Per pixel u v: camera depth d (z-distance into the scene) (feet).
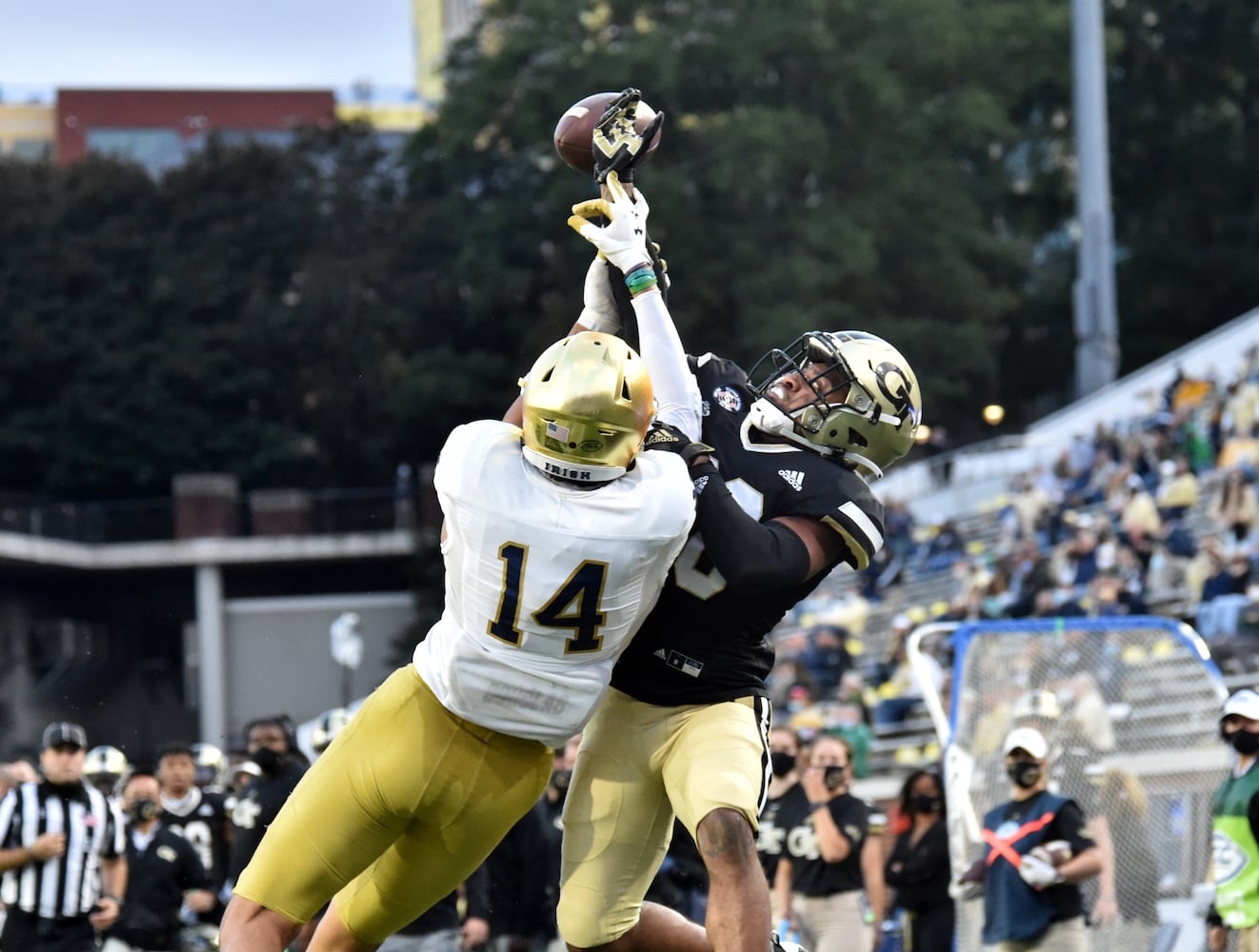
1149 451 269.85
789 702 205.16
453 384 477.77
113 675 467.52
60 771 104.17
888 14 442.50
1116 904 96.07
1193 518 240.73
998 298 461.37
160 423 498.69
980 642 102.27
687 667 52.26
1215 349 337.72
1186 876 101.55
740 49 436.76
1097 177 372.38
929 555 281.13
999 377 524.11
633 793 53.67
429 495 472.03
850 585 282.77
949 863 97.71
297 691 467.93
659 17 472.03
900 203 449.89
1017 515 276.62
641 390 47.96
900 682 205.87
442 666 49.19
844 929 100.27
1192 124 536.01
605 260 54.90
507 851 107.86
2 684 453.58
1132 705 107.24
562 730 49.83
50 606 475.31
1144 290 524.52
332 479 515.50
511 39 467.11
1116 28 531.91
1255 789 86.99
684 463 49.85
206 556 465.47
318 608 470.80
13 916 103.35
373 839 50.24
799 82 452.76
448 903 104.01
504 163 495.41
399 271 504.84
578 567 47.85
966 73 472.44
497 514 47.65
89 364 498.28
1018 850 88.02
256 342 499.92
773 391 52.60
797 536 50.62
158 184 521.65
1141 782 103.86
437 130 500.74
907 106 451.94
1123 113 530.68
